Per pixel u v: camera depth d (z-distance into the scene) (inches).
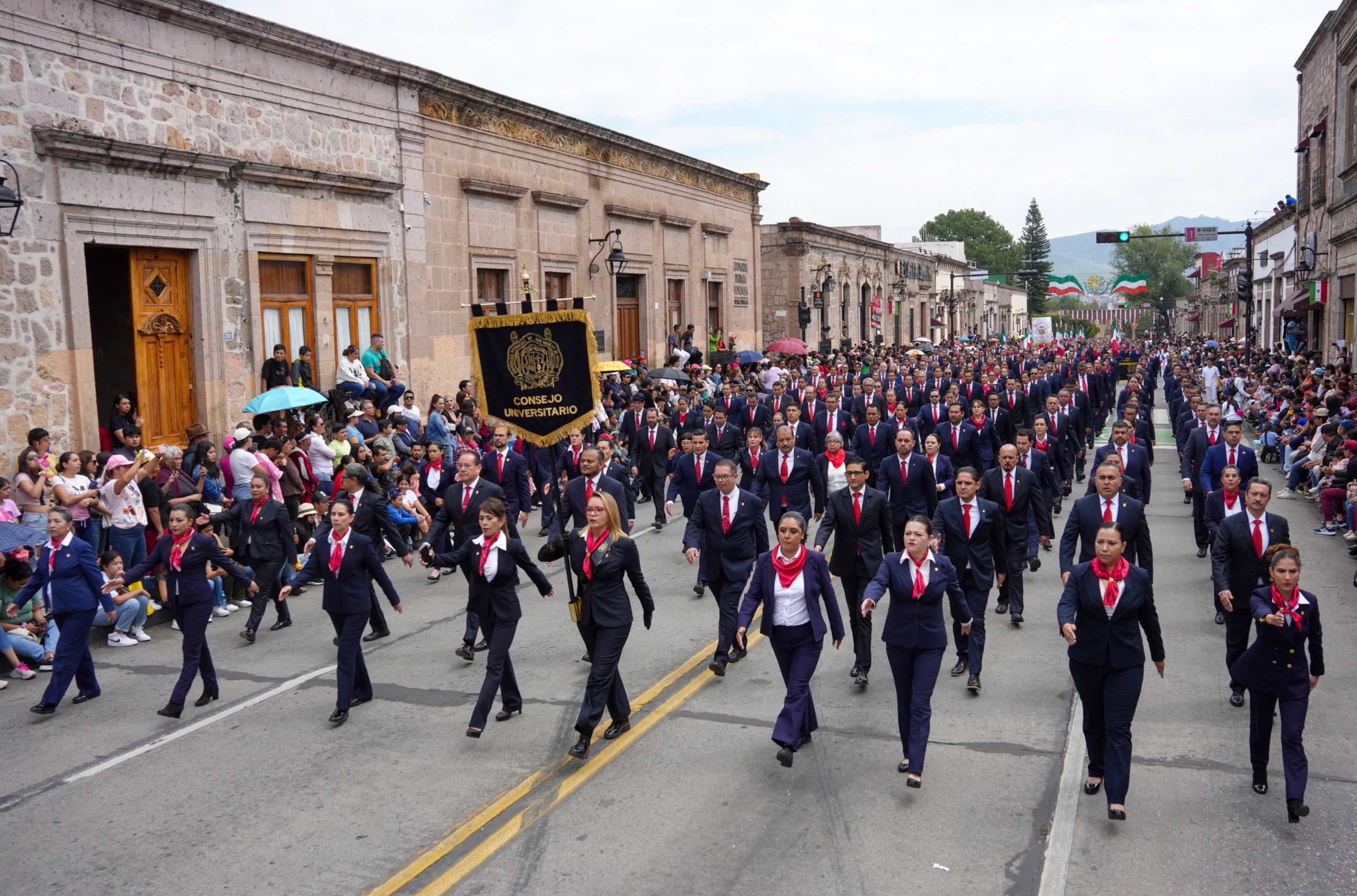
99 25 547.8
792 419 579.5
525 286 359.3
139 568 336.5
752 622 436.8
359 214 738.2
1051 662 369.1
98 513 452.1
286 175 663.8
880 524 358.6
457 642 412.5
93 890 227.8
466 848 242.7
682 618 438.9
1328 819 248.4
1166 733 303.1
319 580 535.2
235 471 506.9
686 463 530.3
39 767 297.4
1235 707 322.7
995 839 241.9
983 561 343.3
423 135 804.6
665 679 360.5
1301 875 224.1
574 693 349.4
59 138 521.0
